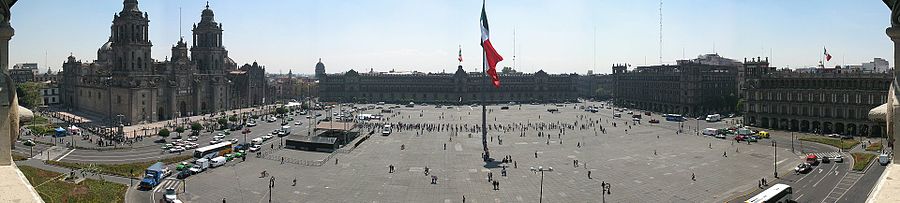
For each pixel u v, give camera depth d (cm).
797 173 11238
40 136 16200
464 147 15412
